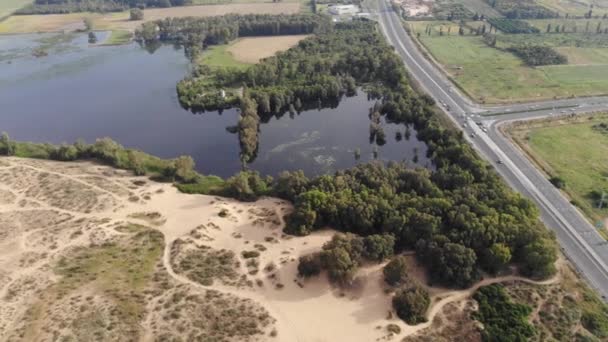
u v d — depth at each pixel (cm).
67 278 9719
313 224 12025
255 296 9756
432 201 11606
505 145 15962
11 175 14088
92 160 15538
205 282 9969
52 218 12081
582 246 11388
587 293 9888
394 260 10038
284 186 13675
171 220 12438
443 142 15950
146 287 9600
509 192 12406
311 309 9575
